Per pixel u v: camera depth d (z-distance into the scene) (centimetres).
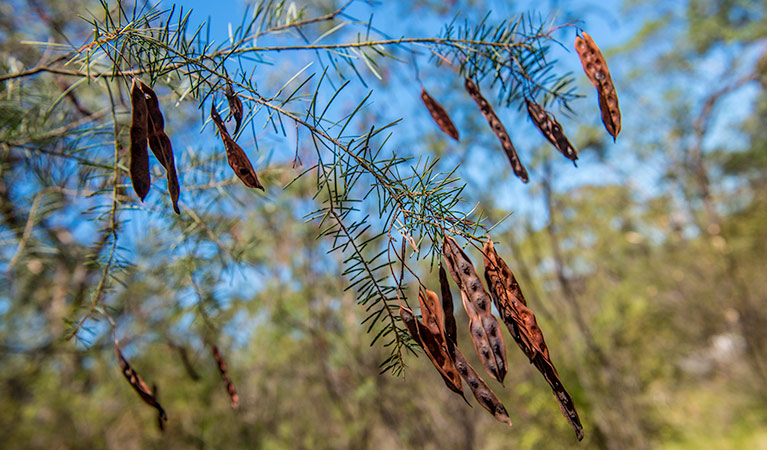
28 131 125
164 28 71
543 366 65
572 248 642
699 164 999
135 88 66
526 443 513
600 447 527
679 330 929
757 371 833
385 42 88
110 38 70
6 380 360
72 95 127
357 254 67
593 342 520
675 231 988
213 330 154
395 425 432
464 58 92
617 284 725
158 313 207
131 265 111
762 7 903
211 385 401
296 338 439
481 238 69
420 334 66
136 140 64
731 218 1002
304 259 378
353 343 410
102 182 125
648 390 664
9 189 142
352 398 431
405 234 68
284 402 487
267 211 199
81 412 398
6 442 415
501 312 66
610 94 80
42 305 229
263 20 90
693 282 916
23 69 124
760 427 751
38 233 160
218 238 145
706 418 807
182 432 440
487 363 65
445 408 483
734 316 874
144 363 345
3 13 149
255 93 69
